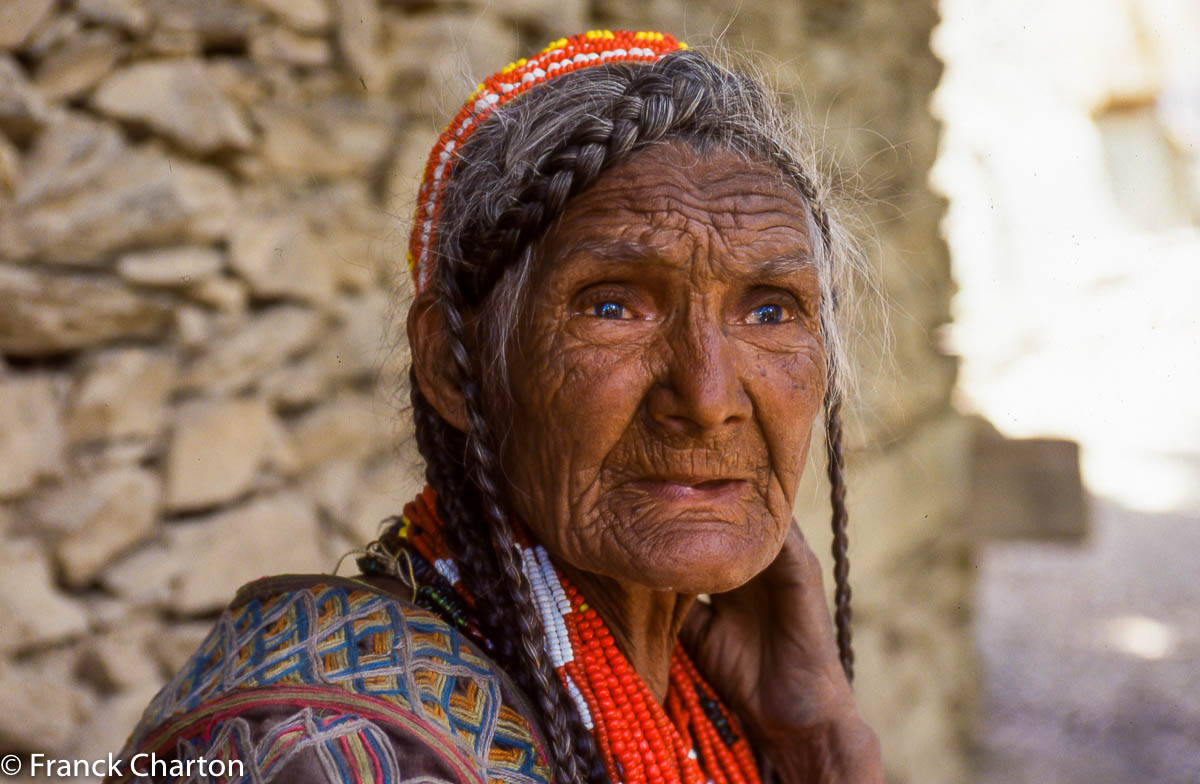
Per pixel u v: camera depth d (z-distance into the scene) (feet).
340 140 9.14
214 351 8.47
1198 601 27.45
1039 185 49.08
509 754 3.22
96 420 7.83
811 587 4.27
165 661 8.21
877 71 15.23
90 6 7.65
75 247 7.70
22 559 7.47
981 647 24.16
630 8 10.83
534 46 10.04
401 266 4.48
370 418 9.58
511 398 3.51
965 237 39.75
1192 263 51.34
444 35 9.46
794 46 13.10
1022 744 19.39
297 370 9.04
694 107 3.37
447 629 3.39
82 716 7.69
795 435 3.46
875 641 14.29
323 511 9.21
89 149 7.75
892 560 14.93
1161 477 40.52
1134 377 49.32
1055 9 50.60
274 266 8.79
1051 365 45.78
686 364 3.27
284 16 8.68
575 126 3.36
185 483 8.32
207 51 8.43
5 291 7.36
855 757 4.16
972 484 18.06
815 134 4.01
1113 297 49.75
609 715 3.68
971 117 45.50
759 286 3.42
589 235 3.31
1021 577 29.71
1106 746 19.47
